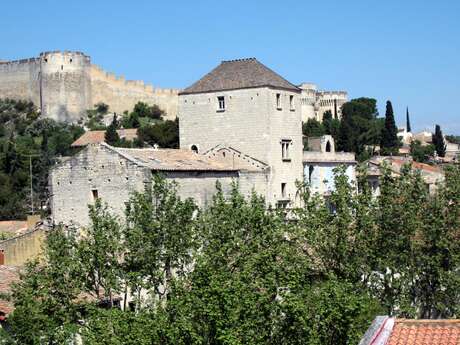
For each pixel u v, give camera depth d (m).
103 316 41.72
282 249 44.97
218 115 91.62
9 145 179.50
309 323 38.56
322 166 100.31
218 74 93.62
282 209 54.12
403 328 30.62
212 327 38.75
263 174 86.62
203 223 50.66
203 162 80.88
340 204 49.84
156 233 49.84
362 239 49.12
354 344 37.81
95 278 49.09
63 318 44.81
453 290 49.75
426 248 51.12
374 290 49.00
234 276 41.88
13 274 56.06
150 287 47.56
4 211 141.00
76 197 76.56
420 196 52.47
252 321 37.84
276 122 90.38
